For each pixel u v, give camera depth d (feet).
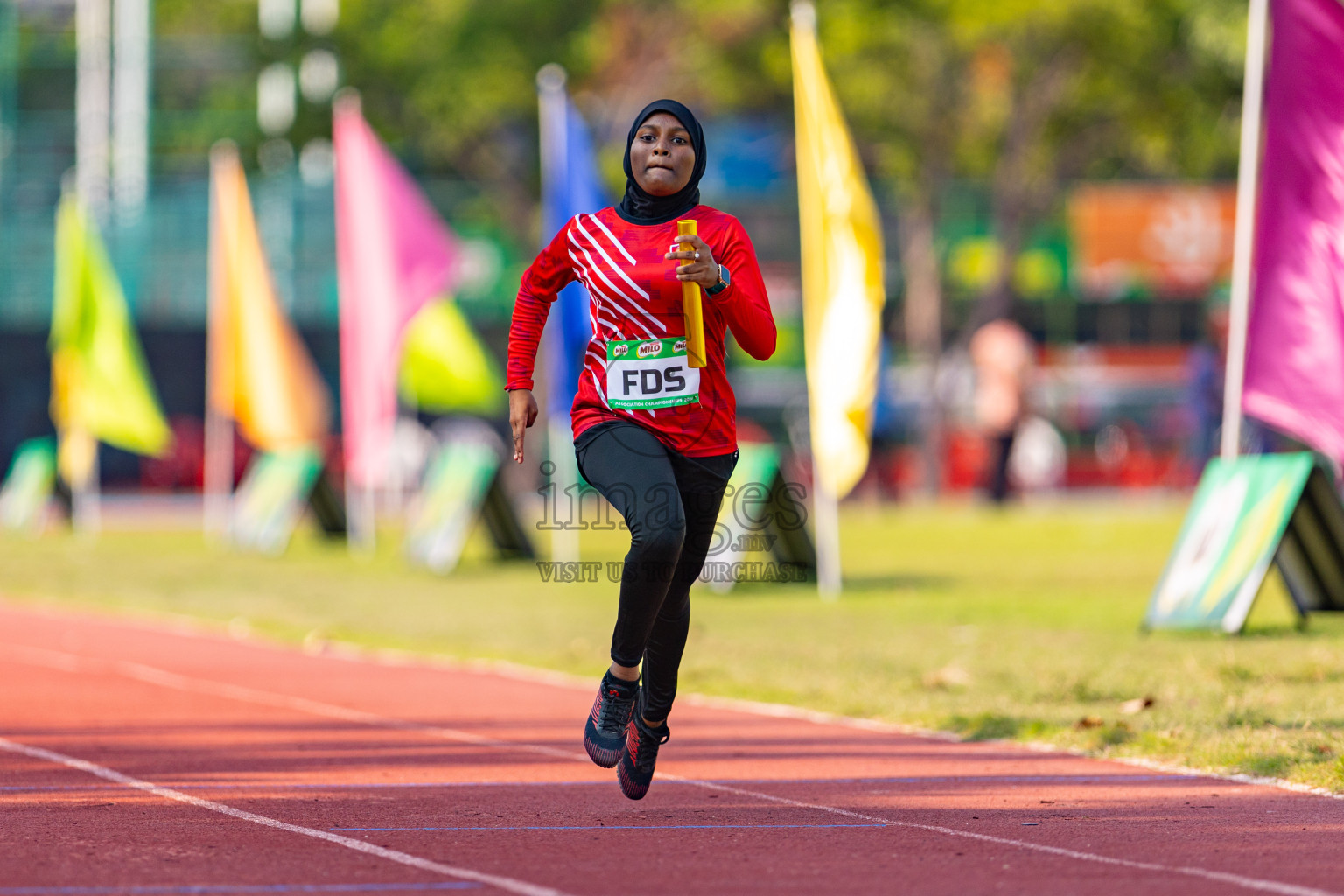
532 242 355.56
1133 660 84.58
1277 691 71.82
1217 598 95.71
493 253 419.74
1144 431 434.30
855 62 335.47
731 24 334.03
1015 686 77.66
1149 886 39.52
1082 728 64.54
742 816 49.32
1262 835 45.88
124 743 64.23
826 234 133.39
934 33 331.77
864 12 310.45
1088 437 440.04
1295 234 94.99
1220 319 286.87
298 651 102.27
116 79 434.71
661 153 47.78
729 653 94.32
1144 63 324.39
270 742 64.85
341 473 321.11
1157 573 150.51
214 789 53.47
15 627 116.57
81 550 202.59
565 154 164.14
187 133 425.28
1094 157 367.45
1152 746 60.80
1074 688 74.59
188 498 392.47
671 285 47.34
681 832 46.70
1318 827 46.91
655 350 47.78
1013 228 339.36
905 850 44.06
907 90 342.64
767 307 48.16
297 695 80.89
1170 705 69.15
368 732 67.92
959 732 66.95
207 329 417.90
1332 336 94.58
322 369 424.46
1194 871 41.22
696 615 118.52
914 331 363.15
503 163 350.84
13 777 55.72
